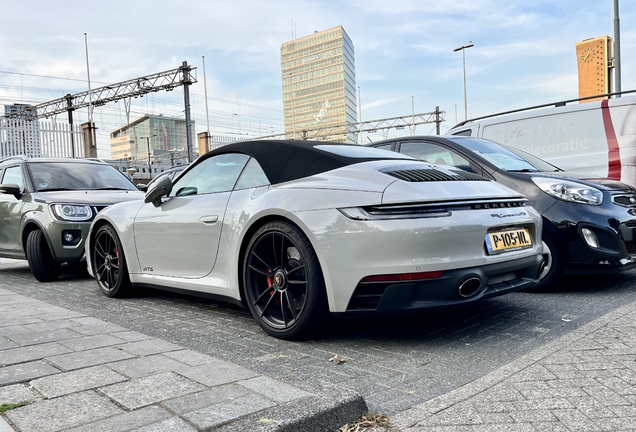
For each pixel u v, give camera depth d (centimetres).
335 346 286
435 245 262
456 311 358
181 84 3092
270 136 4247
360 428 183
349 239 267
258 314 310
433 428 183
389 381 232
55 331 291
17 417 171
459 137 518
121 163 3872
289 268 296
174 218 374
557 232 412
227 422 166
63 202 539
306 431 172
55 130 1856
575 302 380
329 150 332
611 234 400
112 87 3403
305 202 287
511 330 311
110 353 245
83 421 168
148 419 169
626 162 619
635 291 410
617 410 193
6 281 580
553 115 680
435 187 282
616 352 257
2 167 670
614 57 1352
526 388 216
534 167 484
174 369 221
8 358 238
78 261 540
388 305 265
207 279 350
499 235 296
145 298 438
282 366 254
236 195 337
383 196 269
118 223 427
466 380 232
